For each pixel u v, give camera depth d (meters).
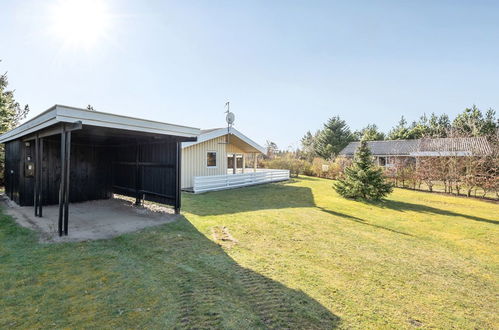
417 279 3.65
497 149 12.34
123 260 3.83
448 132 16.83
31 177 8.13
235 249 4.49
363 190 10.07
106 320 2.39
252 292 3.04
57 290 2.91
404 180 14.55
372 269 3.91
